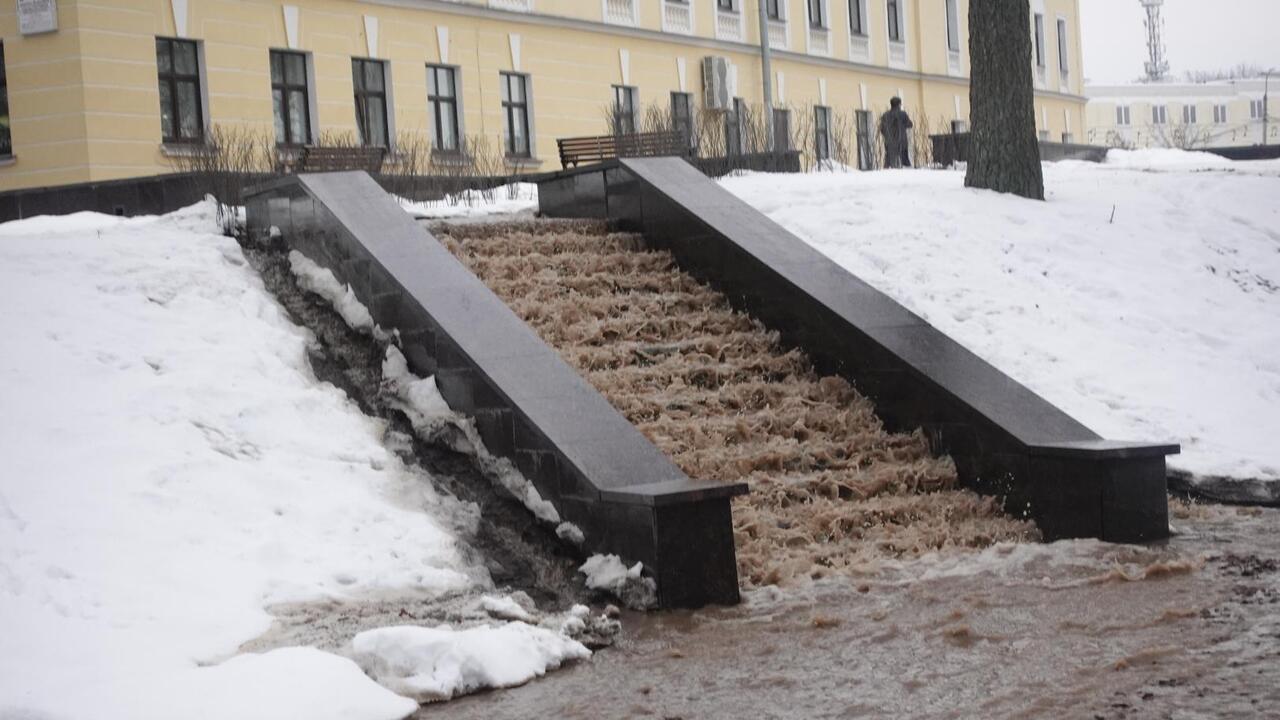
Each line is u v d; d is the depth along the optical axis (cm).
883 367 1255
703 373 1288
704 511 936
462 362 1094
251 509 954
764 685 752
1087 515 1077
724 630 868
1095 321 1504
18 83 2400
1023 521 1123
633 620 901
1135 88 9525
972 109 1900
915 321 1308
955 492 1161
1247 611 838
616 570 945
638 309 1391
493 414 1064
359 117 2809
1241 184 1981
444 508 1026
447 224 1480
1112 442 1105
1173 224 1806
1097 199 1886
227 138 2291
